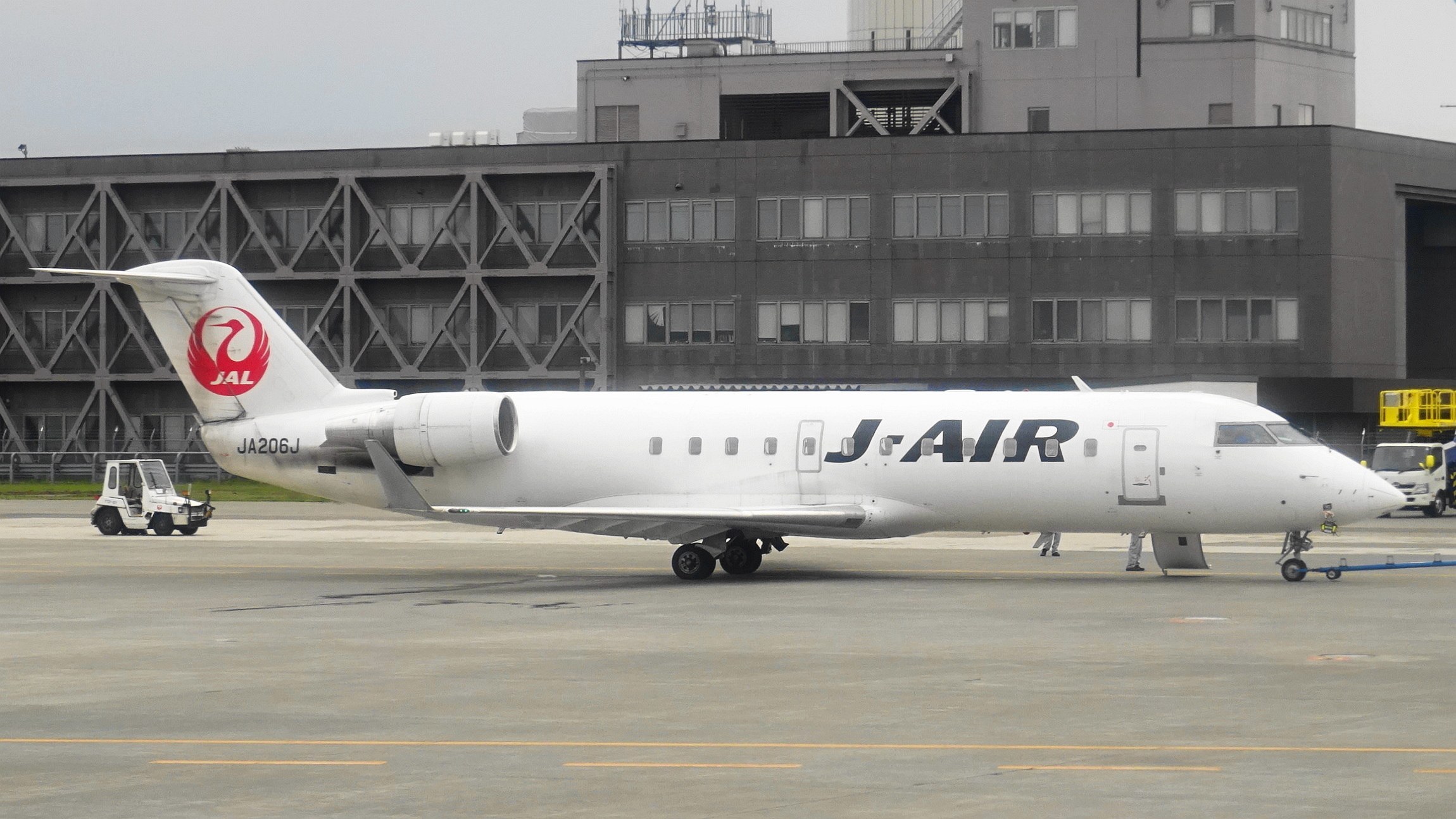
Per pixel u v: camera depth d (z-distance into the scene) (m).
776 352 144.75
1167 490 59.38
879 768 25.27
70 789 24.23
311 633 44.88
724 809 22.48
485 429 65.06
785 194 144.50
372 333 153.00
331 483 67.75
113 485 95.38
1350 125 160.62
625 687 34.06
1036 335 140.38
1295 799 22.86
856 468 62.62
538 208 149.62
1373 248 137.75
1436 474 116.81
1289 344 136.12
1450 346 156.12
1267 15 152.88
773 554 76.88
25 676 36.38
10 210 160.38
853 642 41.75
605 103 163.38
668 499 64.81
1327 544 83.38
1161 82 153.12
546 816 22.23
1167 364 137.88
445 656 39.62
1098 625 45.56
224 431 68.88
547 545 85.81
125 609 52.34
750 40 167.38
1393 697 32.06
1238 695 32.50
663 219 146.75
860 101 162.00
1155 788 23.67
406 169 150.25
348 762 26.11
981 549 81.25
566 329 147.00
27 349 157.50
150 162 155.62
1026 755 26.25
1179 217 137.75
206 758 26.59
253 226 152.50
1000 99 155.75
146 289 68.75
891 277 142.50
